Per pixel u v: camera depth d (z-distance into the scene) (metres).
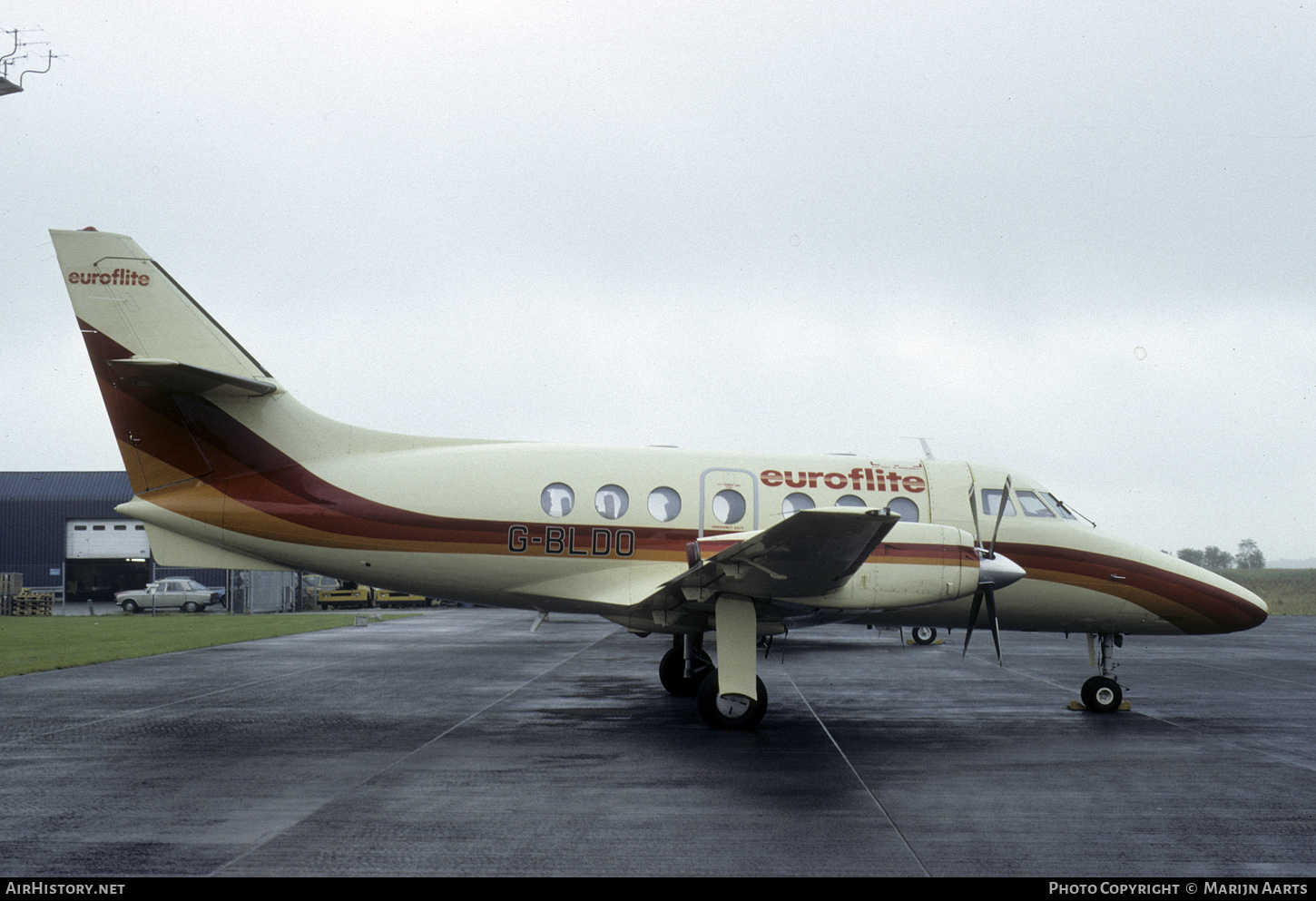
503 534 11.89
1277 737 10.21
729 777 8.07
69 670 16.75
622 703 12.53
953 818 6.77
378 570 11.97
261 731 10.29
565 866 5.67
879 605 10.50
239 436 11.95
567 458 12.31
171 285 11.99
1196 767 8.59
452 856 5.85
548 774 8.15
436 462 12.17
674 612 11.65
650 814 6.84
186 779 7.91
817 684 14.68
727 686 10.41
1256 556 130.75
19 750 9.18
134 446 11.84
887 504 12.61
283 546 11.88
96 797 7.31
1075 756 9.06
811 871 5.61
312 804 7.09
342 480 11.99
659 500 12.16
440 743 9.59
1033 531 12.72
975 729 10.62
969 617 11.41
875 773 8.24
